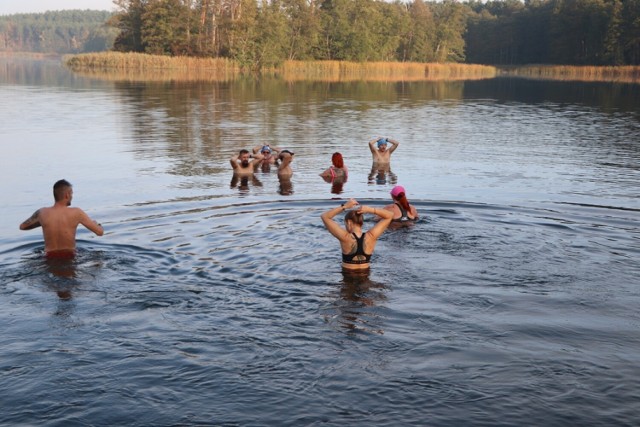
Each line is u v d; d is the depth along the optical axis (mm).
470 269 7418
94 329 5684
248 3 83812
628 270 7422
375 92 46906
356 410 4375
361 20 100812
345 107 32469
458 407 4418
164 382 4746
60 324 5789
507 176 14266
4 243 8336
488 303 6395
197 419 4266
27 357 5125
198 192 12055
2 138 19375
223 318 5961
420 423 4223
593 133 23047
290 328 5746
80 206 10703
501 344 5441
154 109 29484
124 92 40656
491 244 8422
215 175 14016
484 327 5805
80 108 29359
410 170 15016
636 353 5281
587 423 4227
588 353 5277
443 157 17125
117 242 8414
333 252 8039
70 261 7586
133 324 5805
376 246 8289
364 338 5539
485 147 19141
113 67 80312
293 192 12195
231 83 54469
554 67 109125
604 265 7598
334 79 69812
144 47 94312
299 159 16453
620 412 4359
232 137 20453
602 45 110500
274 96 39500
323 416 4297
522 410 4383
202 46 86125
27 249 8070
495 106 35344
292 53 92500
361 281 7000
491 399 4523
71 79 56750
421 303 6387
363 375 4867
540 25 140500
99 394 4578
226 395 4570
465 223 9562
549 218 10000
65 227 7871
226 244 8359
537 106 35656
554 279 7105
